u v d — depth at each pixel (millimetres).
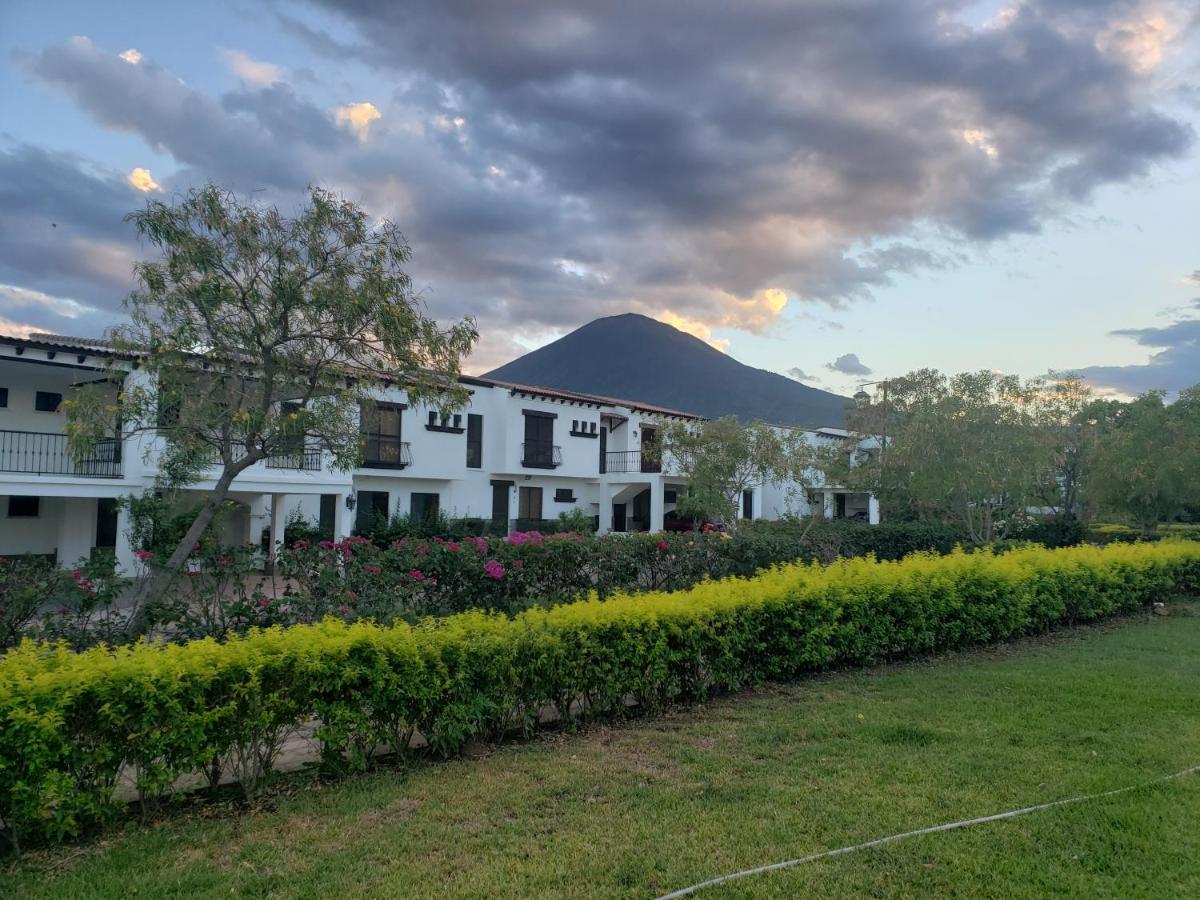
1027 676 7953
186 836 4164
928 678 7879
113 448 16938
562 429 29641
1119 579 12008
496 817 4414
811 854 3986
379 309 7512
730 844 4090
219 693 4512
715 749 5609
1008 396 17500
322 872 3775
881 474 22891
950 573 9391
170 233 7168
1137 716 6477
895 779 5016
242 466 7805
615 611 6344
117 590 6543
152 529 10742
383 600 7121
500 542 9406
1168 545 14562
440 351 7961
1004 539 19094
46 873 3768
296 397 8359
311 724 5488
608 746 5660
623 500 32812
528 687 5703
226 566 6988
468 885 3654
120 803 4188
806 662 7785
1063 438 20719
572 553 9602
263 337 7594
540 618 6086
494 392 27844
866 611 8281
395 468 23594
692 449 20609
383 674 4918
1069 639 10445
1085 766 5270
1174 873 3828
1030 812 4492
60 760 3984
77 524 18188
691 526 32375
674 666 6633
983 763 5301
